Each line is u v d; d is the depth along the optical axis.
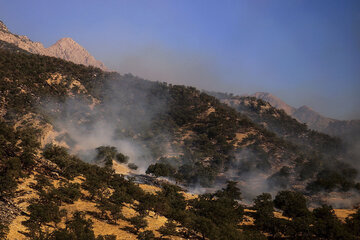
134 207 62.34
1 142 61.41
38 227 39.88
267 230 67.81
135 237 45.53
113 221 50.31
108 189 66.62
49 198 48.72
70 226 41.06
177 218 56.75
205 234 52.19
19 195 48.25
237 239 52.25
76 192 53.34
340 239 59.44
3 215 40.88
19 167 54.19
